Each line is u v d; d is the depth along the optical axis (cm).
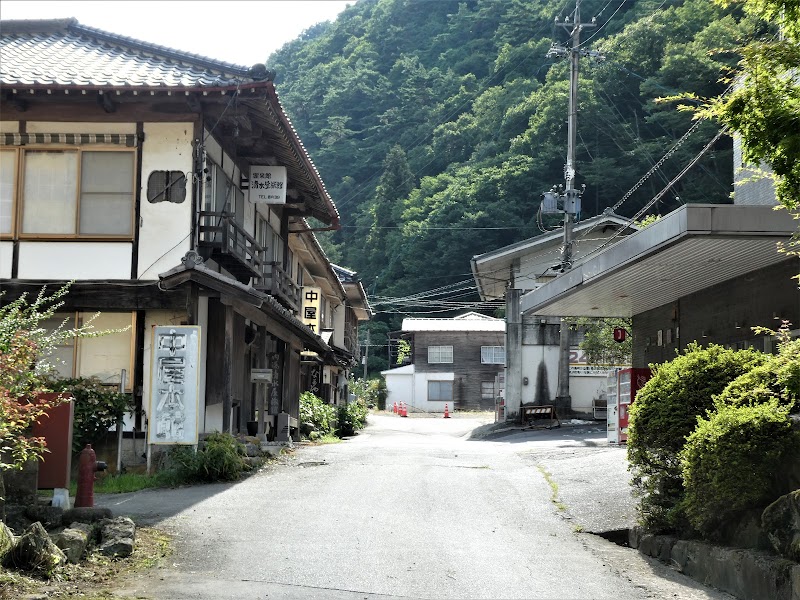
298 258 2903
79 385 1403
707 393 903
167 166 1595
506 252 3281
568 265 2762
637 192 4591
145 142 1598
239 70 1681
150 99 1567
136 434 1516
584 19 5500
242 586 721
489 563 824
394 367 6856
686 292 1744
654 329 2014
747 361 913
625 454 1571
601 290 1748
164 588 706
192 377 1395
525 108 5644
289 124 1684
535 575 786
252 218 2014
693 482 812
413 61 7719
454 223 5934
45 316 872
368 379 7012
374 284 6494
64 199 1599
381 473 1436
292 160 1886
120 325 1584
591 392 3256
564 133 5141
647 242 1319
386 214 6669
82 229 1592
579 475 1377
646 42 4266
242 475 1414
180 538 910
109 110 1580
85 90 1530
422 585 737
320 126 7781
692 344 970
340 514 1054
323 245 7094
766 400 820
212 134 1656
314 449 1927
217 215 1590
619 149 4684
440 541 915
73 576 722
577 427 2934
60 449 889
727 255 1324
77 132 1598
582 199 5031
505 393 3316
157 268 1578
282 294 2075
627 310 2091
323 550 860
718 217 1168
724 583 746
